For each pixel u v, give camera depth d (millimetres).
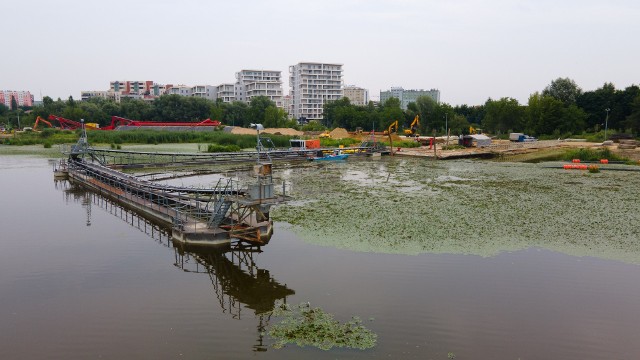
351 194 36188
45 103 138875
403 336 13680
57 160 58844
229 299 16562
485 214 28812
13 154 66062
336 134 101250
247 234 22719
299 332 13922
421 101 132375
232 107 139500
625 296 16625
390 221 26922
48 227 26672
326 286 17422
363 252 21312
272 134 99125
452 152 72688
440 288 17203
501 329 14172
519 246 22297
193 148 77938
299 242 22953
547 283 17750
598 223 26656
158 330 14195
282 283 17781
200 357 12594
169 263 20578
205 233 22219
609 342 13445
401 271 18906
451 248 21922
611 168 52938
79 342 13477
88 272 19281
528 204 32031
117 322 14742
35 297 16672
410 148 81188
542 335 13844
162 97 133750
